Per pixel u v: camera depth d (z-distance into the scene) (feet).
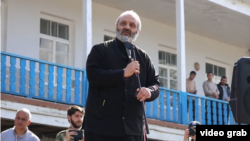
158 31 53.72
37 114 33.96
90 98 14.47
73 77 43.88
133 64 13.85
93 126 14.20
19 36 41.09
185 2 47.44
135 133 14.21
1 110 32.04
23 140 24.47
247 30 56.13
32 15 42.24
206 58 59.21
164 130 41.68
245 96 15.83
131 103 14.25
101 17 48.29
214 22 53.47
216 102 47.98
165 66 54.24
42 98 34.86
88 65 14.44
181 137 42.96
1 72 33.04
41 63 35.14
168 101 43.24
